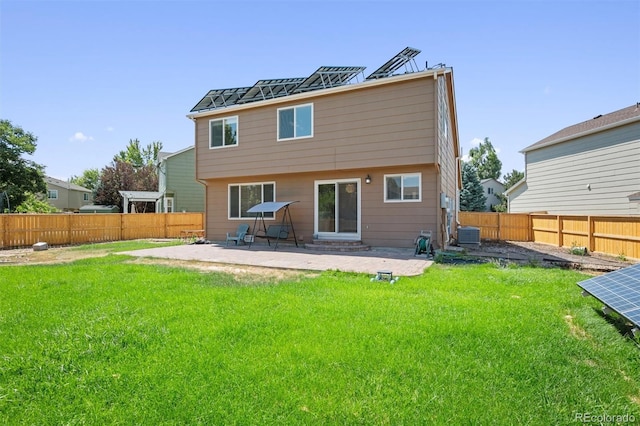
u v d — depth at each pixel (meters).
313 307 4.59
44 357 3.13
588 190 16.55
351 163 11.77
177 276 6.84
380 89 11.34
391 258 9.71
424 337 3.52
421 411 2.32
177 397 2.46
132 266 8.23
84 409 2.37
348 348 3.25
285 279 6.77
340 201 12.72
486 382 2.69
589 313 4.34
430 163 10.77
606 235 11.14
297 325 3.88
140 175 39.38
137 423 2.20
